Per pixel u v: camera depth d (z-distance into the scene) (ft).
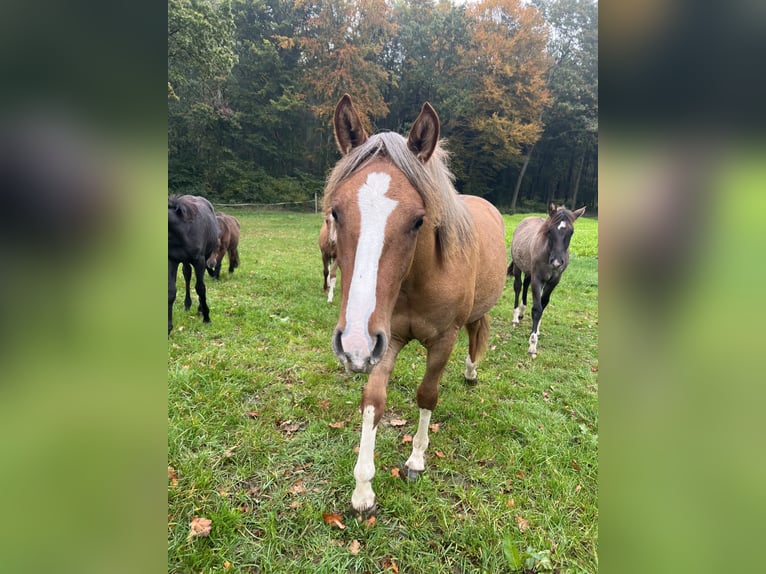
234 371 11.02
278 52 96.94
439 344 7.63
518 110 101.09
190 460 7.72
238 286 20.74
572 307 21.16
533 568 6.13
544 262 14.87
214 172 87.30
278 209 83.46
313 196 91.81
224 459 7.91
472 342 11.21
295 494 7.27
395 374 11.91
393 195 5.44
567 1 114.42
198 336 13.61
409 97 108.78
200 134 87.35
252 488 7.36
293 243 38.50
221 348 12.71
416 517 6.88
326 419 9.47
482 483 7.83
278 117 93.71
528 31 99.09
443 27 102.89
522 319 19.21
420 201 5.66
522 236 17.56
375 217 5.32
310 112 100.17
